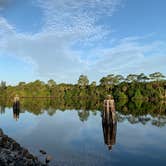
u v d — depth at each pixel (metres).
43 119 66.19
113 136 41.94
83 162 26.25
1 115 76.62
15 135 42.28
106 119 49.09
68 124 56.56
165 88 155.00
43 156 28.22
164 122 58.84
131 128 50.44
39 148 32.62
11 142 28.31
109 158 28.09
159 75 163.62
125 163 26.36
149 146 34.44
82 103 137.62
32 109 98.62
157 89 153.62
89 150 31.73
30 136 41.44
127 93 160.12
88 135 42.81
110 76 183.50
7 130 47.62
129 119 64.88
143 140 38.44
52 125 54.84
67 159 27.19
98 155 29.31
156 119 64.56
